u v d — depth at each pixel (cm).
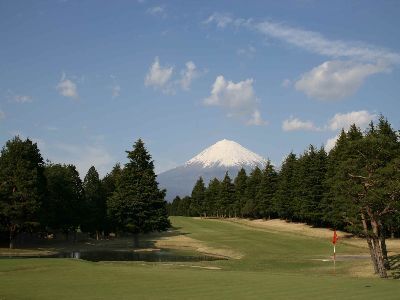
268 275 2709
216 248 6394
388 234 7156
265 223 11131
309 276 2688
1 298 1805
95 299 1797
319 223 8919
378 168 3219
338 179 3556
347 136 6725
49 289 2058
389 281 2441
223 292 1998
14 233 6431
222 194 14275
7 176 6053
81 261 3294
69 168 8656
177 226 10644
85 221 8038
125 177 7481
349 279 2534
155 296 1880
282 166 10862
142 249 6762
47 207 6819
